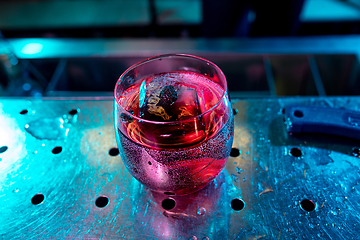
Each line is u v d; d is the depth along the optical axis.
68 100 0.28
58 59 0.52
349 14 0.98
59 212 0.19
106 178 0.22
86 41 0.54
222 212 0.19
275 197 0.20
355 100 0.27
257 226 0.18
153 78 0.20
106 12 1.15
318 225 0.18
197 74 0.21
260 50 0.50
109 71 0.53
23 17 1.10
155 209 0.20
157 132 0.15
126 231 0.18
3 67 0.51
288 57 0.50
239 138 0.24
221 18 0.82
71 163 0.23
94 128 0.25
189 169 0.16
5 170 0.22
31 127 0.26
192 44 0.53
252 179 0.21
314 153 0.23
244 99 0.28
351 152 0.23
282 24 0.78
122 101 0.18
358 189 0.20
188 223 0.19
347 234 0.18
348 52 0.48
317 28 0.98
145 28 1.09
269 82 0.50
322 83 0.51
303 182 0.21
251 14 0.91
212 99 0.18
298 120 0.23
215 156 0.17
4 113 0.27
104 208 0.20
